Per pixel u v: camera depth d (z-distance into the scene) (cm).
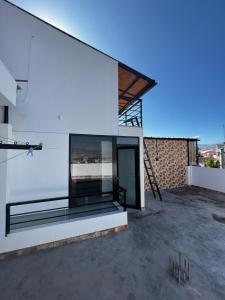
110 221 338
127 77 514
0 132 279
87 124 405
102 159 425
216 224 386
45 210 333
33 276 212
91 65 415
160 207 509
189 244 295
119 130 449
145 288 193
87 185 405
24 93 344
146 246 287
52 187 361
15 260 245
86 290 190
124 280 205
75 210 368
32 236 270
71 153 385
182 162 832
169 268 228
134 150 493
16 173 333
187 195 658
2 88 228
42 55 363
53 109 368
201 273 218
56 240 288
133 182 496
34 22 361
